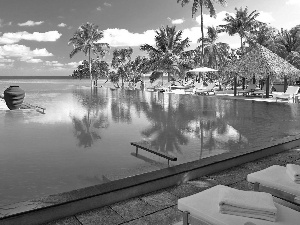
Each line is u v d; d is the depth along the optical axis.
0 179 3.85
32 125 7.90
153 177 3.44
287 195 2.55
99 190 3.05
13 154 5.02
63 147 5.51
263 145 5.06
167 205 3.05
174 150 5.35
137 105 13.24
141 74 43.72
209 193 2.34
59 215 2.76
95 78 55.44
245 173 4.04
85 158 4.78
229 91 25.62
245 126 7.84
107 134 6.75
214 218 2.00
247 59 19.28
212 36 42.16
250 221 1.97
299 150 5.32
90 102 14.45
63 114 10.09
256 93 19.06
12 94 10.98
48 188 3.55
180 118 9.29
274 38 40.53
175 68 37.66
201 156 4.95
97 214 2.85
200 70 26.48
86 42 47.91
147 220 2.75
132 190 3.22
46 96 18.52
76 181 3.78
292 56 36.16
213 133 6.95
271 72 17.89
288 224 1.94
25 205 2.70
